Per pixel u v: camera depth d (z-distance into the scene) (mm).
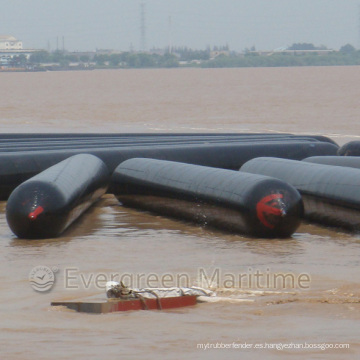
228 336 19891
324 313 22109
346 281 26188
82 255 30828
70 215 35375
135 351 18656
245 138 59312
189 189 38312
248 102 161125
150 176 41906
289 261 29688
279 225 34094
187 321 21500
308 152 54562
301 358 18156
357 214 35281
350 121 111312
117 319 21844
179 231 36438
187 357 18172
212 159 50812
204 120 118125
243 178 35781
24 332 20531
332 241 34000
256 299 23797
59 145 52938
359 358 18172
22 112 140125
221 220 36125
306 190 38281
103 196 48531
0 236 35344
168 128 104438
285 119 117625
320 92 198125
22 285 26062
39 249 32156
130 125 110688
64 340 19641
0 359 18094
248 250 31797
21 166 45781
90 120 121062
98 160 45438
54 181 35375
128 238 34625
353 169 37594
